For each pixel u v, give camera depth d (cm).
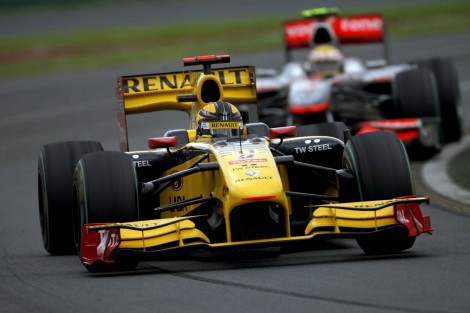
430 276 2445
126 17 19562
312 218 3023
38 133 7425
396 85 5500
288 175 3238
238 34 15350
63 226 3275
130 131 7300
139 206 2827
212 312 2181
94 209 2755
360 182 2820
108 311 2262
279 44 13838
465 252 2808
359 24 6538
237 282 2508
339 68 6188
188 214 3106
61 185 3284
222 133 3152
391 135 2908
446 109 5991
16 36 16850
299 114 5578
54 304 2397
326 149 3209
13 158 6391
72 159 3331
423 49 12162
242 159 2830
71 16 19975
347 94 5984
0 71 12575
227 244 2639
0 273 2962
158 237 2700
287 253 2994
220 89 3384
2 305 2434
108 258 2669
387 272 2527
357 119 6025
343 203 2786
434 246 2962
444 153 5600
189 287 2486
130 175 2828
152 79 3806
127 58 13150
